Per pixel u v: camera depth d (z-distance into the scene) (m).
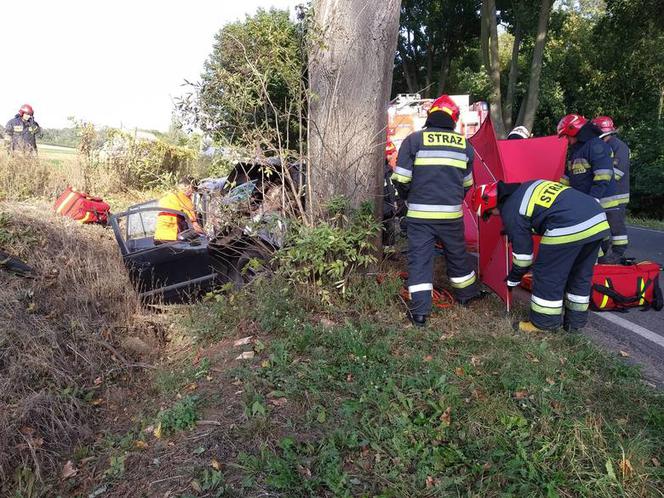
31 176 9.49
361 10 4.57
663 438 2.89
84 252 5.67
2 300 4.11
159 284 5.56
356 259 4.46
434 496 2.51
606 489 2.52
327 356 3.63
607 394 3.30
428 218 4.29
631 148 17.39
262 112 4.74
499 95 19.94
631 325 4.85
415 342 3.92
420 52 27.11
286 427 2.91
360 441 2.80
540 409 3.04
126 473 2.84
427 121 4.43
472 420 2.94
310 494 2.47
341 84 4.64
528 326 4.30
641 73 24.75
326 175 4.68
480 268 5.22
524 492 2.48
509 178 5.95
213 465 2.68
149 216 6.28
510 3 22.08
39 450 3.12
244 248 5.11
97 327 4.53
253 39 4.62
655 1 19.05
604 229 4.00
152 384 3.89
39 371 3.65
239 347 3.96
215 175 4.95
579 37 26.59
